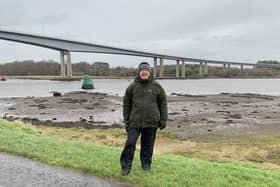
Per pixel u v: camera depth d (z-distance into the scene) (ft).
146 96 21.49
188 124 81.76
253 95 192.95
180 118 92.53
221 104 136.87
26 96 181.16
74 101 146.51
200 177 21.50
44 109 117.91
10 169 23.04
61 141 36.29
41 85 316.19
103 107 124.06
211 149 50.55
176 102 145.07
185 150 49.52
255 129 75.61
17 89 252.83
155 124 21.77
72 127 77.41
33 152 27.63
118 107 124.16
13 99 158.51
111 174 21.54
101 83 377.50
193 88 283.79
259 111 112.88
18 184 19.97
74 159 25.18
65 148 29.96
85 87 249.34
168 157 30.35
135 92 21.56
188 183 20.18
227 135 67.51
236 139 62.49
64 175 21.70
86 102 142.72
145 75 21.34
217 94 203.00
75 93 195.83
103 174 21.70
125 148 21.62
